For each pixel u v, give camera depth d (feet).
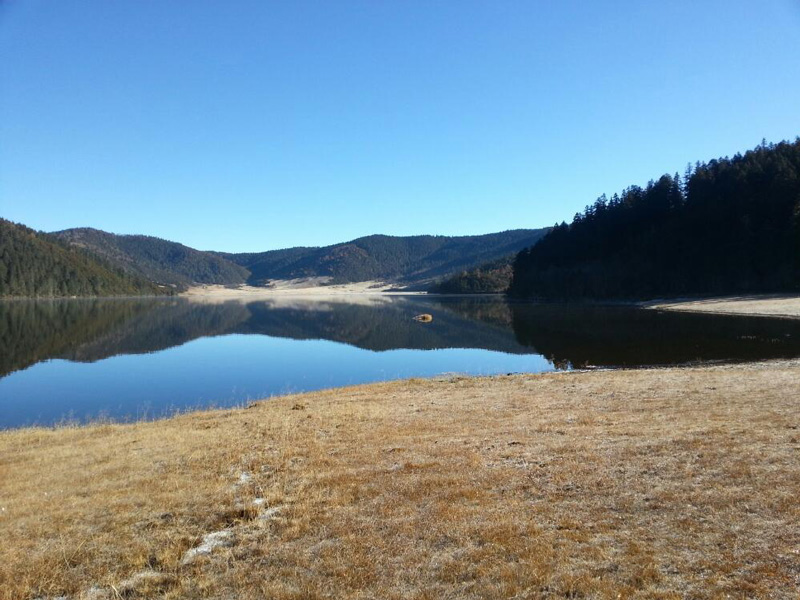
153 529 25.02
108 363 118.52
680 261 304.71
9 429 62.90
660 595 17.29
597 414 45.16
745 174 312.29
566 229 453.58
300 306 387.55
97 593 19.92
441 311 294.05
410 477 30.25
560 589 18.06
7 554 22.91
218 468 34.06
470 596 18.11
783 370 67.97
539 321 206.18
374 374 103.60
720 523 21.99
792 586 17.25
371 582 19.38
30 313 268.21
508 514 24.34
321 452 36.58
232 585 19.89
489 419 45.70
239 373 105.91
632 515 23.48
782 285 246.68
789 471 26.84
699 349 110.73
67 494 30.60
